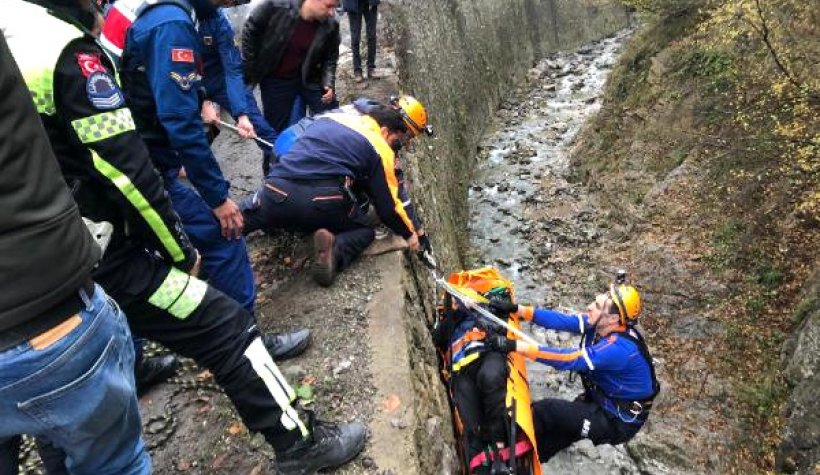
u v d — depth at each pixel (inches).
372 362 141.2
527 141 557.0
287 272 182.2
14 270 58.2
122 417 74.6
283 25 191.0
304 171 159.2
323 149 159.3
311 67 203.8
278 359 144.0
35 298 60.0
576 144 522.3
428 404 145.8
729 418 255.8
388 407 129.0
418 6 446.0
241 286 144.9
